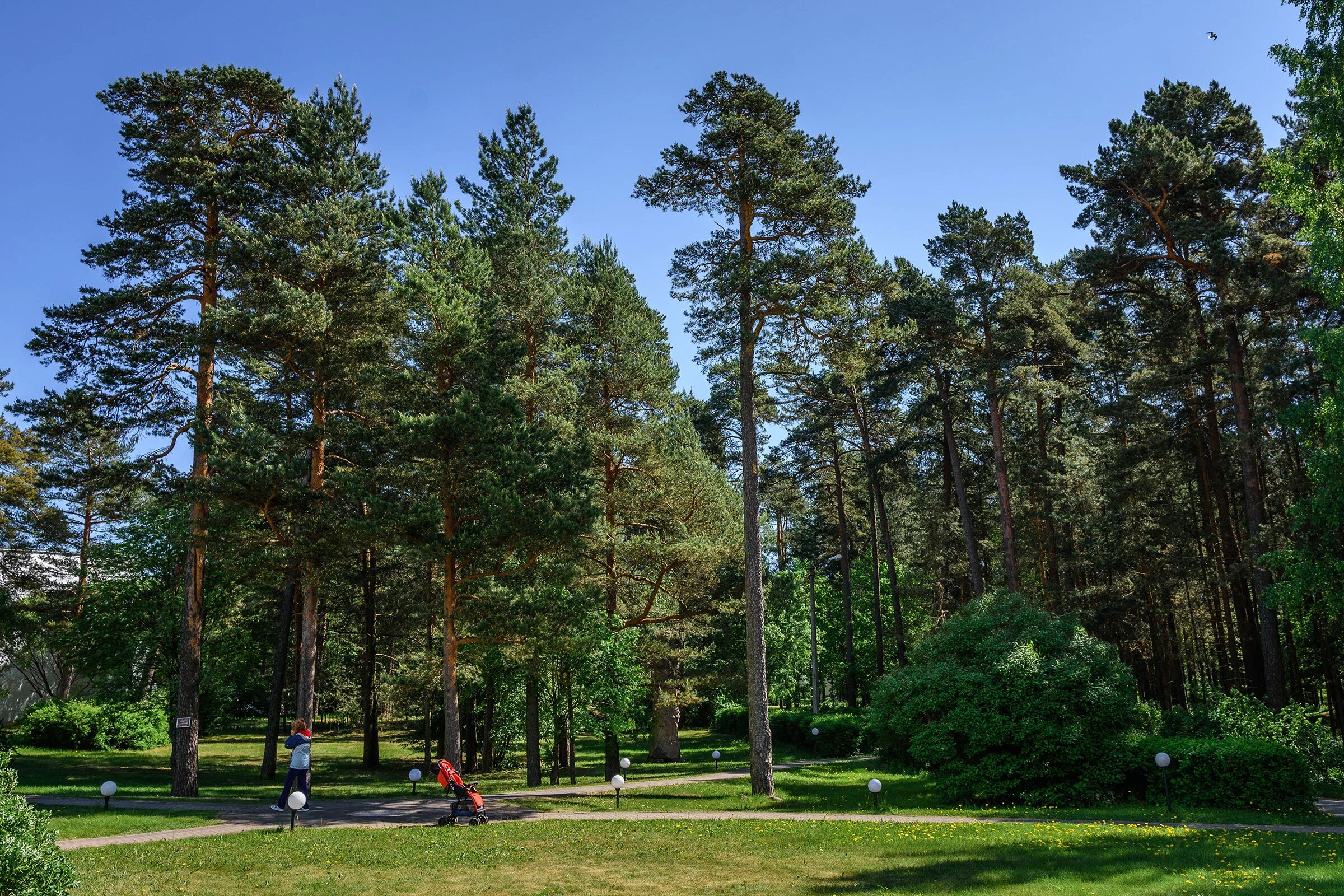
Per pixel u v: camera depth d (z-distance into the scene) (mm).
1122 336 30484
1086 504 34812
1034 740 18578
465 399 20125
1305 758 19188
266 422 24422
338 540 21797
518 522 19688
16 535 41875
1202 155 26625
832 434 42781
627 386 29266
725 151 23125
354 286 23422
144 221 23484
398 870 11844
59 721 37281
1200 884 10156
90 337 23219
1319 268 19078
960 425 39250
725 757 36438
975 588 33469
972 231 32094
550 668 23750
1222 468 29406
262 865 12031
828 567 53688
